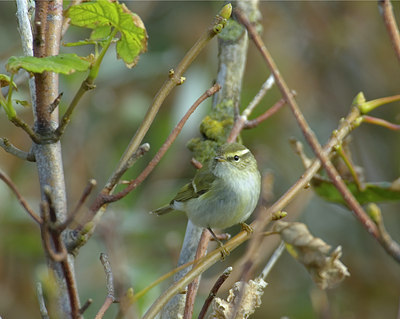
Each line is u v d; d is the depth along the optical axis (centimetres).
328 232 1418
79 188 1270
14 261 1190
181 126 462
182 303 616
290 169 1436
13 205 1193
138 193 1248
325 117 1495
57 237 382
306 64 1504
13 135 1266
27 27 547
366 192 738
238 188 849
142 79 1413
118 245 673
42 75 464
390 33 509
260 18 875
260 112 1413
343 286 1319
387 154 1466
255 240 473
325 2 1520
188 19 1448
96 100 1352
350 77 1509
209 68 1371
